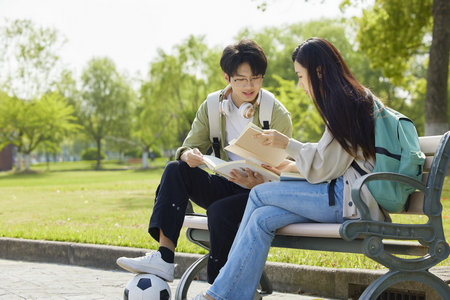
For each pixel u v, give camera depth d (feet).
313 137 103.76
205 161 9.68
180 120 162.09
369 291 7.63
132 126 201.26
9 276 14.87
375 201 7.99
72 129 183.32
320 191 8.44
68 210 32.24
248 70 10.36
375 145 8.13
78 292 12.67
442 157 8.10
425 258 7.98
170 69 148.36
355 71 138.92
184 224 10.28
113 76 201.16
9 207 35.63
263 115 11.03
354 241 7.89
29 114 159.12
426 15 64.39
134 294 9.07
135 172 145.07
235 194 10.39
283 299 12.08
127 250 15.98
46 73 158.30
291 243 8.61
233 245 8.77
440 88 52.19
